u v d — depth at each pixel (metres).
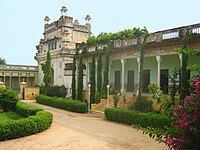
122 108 18.88
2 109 20.73
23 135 11.66
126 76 26.70
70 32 37.66
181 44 17.55
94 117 20.22
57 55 37.78
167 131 4.76
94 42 35.69
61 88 32.62
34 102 31.69
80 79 26.44
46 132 12.65
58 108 26.03
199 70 5.23
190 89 4.98
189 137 4.29
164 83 21.92
